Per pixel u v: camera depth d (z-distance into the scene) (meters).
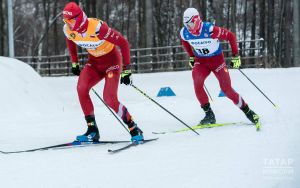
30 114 22.98
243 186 9.39
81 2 90.38
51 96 26.00
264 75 37.97
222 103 23.08
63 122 20.53
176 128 17.95
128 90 38.06
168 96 30.69
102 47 14.16
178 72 50.47
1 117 21.77
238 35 107.56
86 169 11.65
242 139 13.97
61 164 12.33
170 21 101.31
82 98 14.80
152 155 12.73
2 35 79.88
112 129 18.58
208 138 14.63
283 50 97.62
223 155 12.05
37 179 10.95
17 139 16.91
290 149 12.16
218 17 77.00
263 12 91.25
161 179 10.31
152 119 20.95
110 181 10.47
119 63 14.80
